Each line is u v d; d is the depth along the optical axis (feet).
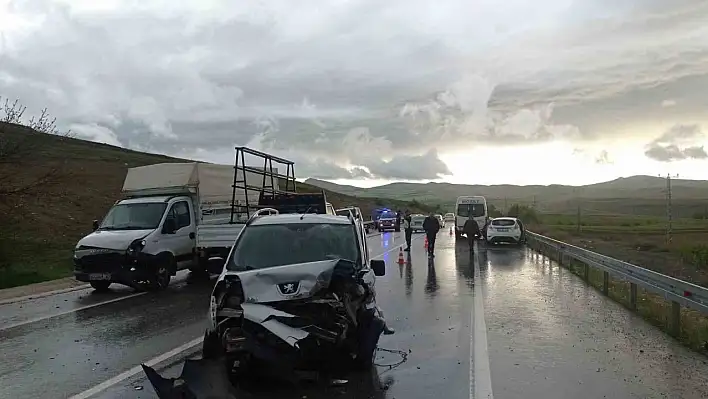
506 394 22.47
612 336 32.76
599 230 188.14
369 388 23.30
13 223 86.79
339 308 24.53
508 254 95.66
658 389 23.06
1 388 23.61
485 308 42.16
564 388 23.20
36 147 80.89
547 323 36.50
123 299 48.11
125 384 24.11
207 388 22.22
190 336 33.42
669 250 109.09
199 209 60.29
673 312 33.37
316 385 23.66
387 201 449.06
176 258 55.93
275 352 22.63
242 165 62.08
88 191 148.77
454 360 27.58
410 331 34.22
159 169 61.26
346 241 29.53
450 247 114.73
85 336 33.68
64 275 67.56
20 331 35.22
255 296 23.86
